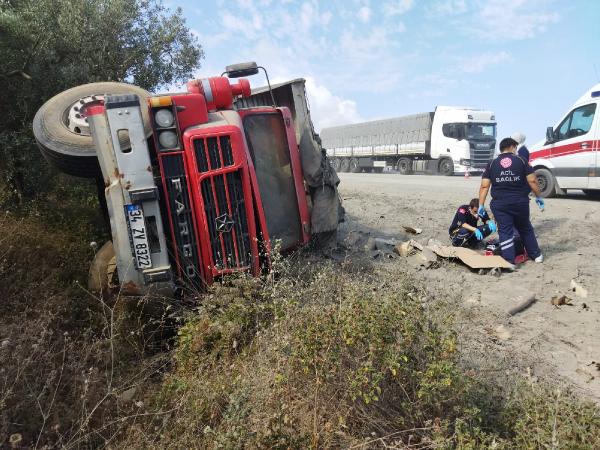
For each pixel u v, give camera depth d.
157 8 9.43
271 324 3.39
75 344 3.59
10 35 6.50
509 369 3.52
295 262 5.06
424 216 10.19
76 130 4.75
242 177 4.20
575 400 2.97
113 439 2.85
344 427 2.74
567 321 4.86
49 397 2.98
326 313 3.03
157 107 4.00
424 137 28.50
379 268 5.73
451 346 2.82
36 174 6.80
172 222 4.04
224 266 4.15
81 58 7.72
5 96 6.68
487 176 6.95
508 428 2.78
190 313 3.84
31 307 4.02
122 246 3.81
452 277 6.09
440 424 2.65
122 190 3.77
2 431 2.63
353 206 11.92
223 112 4.57
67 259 5.12
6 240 4.91
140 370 3.51
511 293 5.44
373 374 2.67
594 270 6.38
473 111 26.42
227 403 3.01
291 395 2.85
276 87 7.08
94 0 8.12
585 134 11.62
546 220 9.30
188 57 9.80
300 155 5.70
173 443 2.76
